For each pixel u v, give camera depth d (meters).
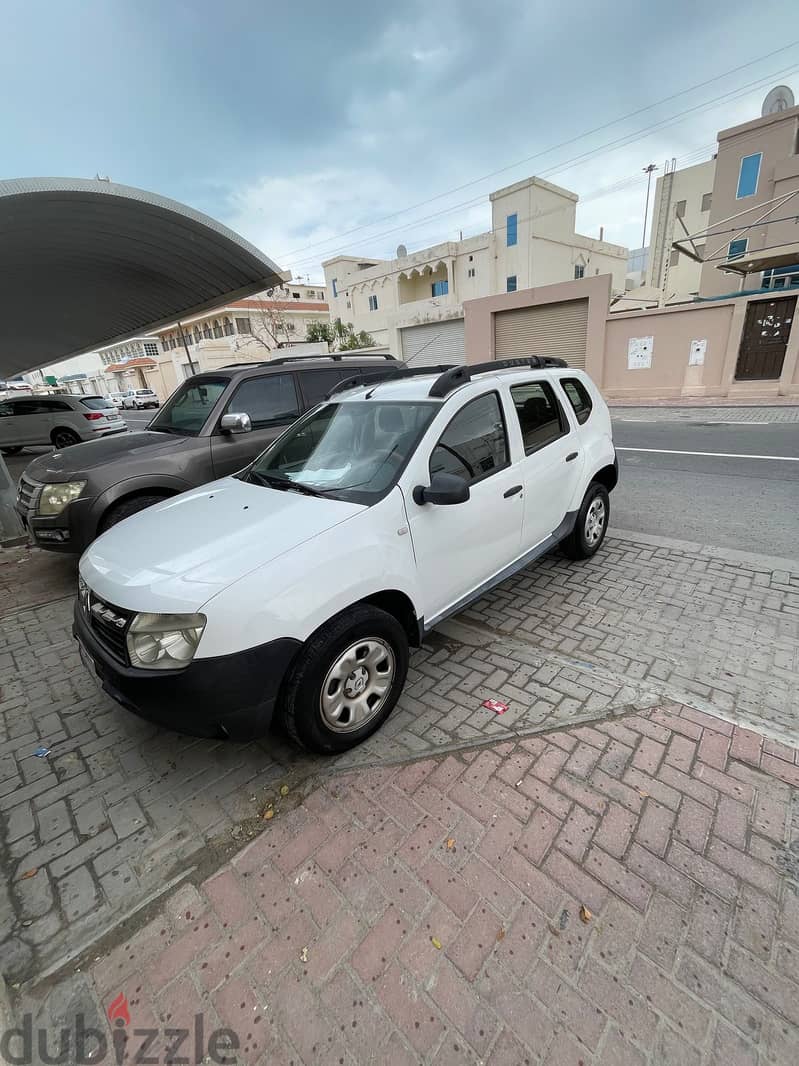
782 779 2.15
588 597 3.80
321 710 2.26
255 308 39.75
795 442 8.48
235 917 1.78
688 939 1.61
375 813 2.14
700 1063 1.33
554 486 3.63
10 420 14.43
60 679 3.29
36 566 5.36
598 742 2.41
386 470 2.67
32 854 2.08
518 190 29.23
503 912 1.73
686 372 14.57
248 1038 1.45
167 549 2.37
